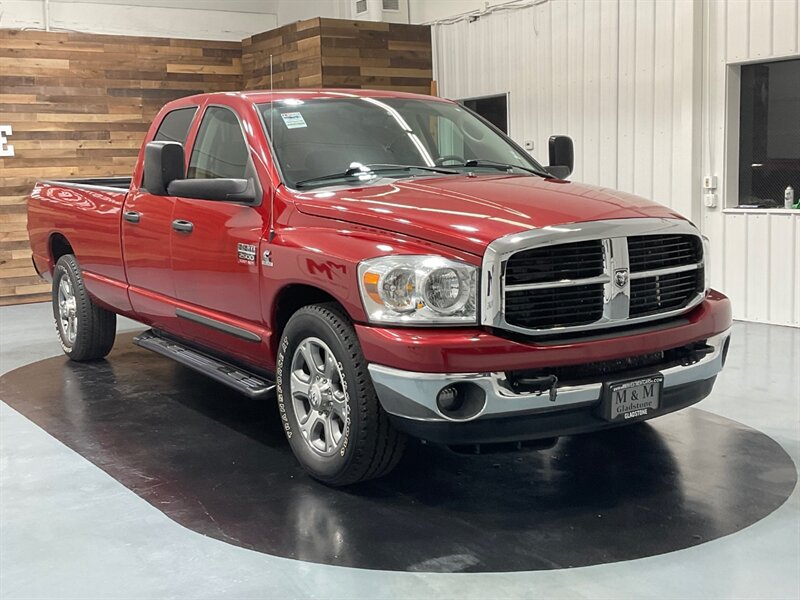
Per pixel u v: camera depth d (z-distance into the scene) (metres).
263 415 4.51
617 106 7.72
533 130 8.59
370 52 9.38
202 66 10.02
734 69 6.93
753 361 5.48
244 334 3.81
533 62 8.48
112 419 4.47
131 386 5.14
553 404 2.98
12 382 5.30
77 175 9.21
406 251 3.02
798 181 6.71
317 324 3.28
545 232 2.96
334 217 3.34
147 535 3.04
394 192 3.46
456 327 2.96
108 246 4.94
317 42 9.10
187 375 5.39
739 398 4.62
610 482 3.45
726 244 7.11
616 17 7.62
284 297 3.60
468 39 9.27
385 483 3.49
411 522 3.10
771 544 2.86
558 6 8.13
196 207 4.07
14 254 8.83
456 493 3.37
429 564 2.76
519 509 3.20
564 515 3.13
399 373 2.94
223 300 3.93
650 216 3.26
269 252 3.53
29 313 8.16
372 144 3.96
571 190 3.50
